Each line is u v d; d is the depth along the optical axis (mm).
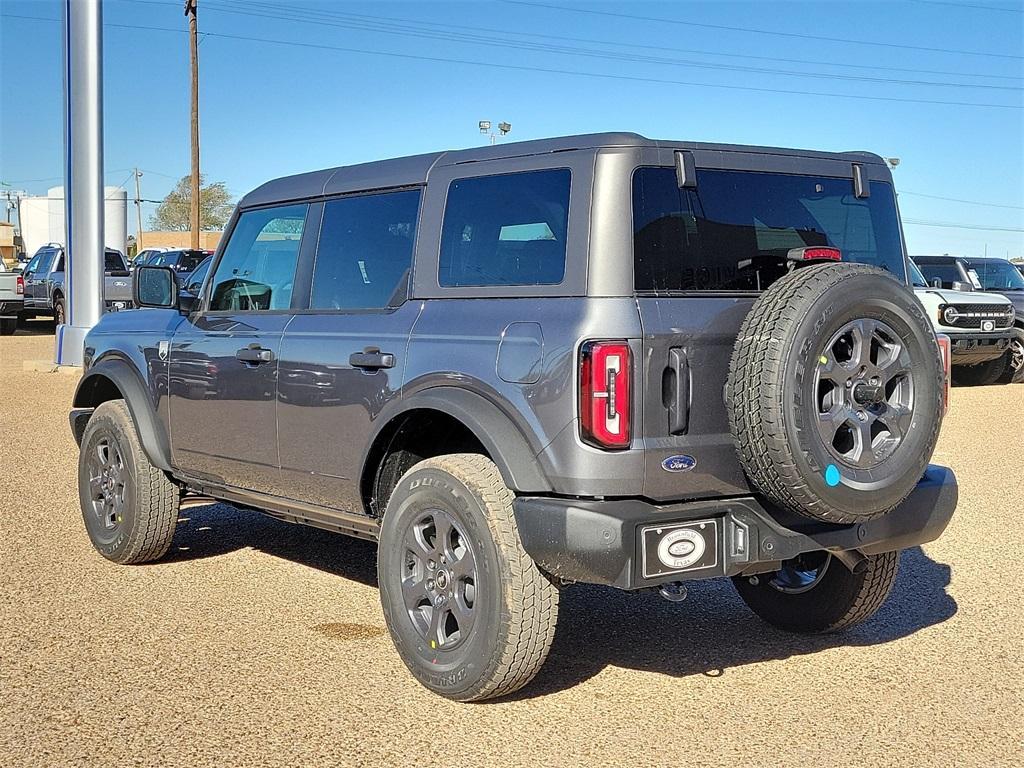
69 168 17828
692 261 4262
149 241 79062
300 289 5410
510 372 4195
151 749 3965
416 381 4562
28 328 30156
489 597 4184
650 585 3988
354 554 6891
